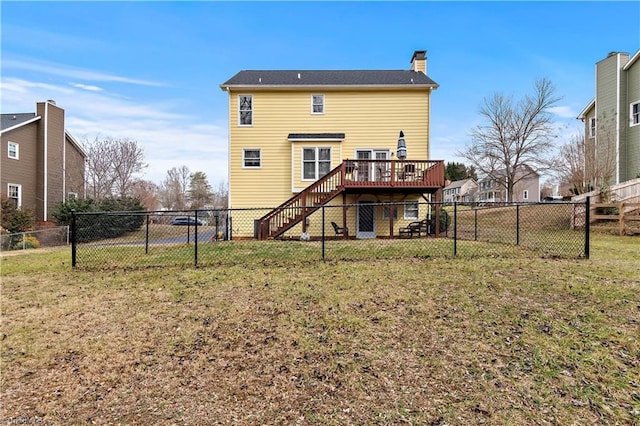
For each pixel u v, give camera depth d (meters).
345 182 12.90
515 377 2.94
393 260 7.01
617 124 18.22
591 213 14.16
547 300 4.48
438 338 3.64
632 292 4.61
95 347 3.67
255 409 2.63
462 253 7.55
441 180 12.84
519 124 30.16
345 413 2.55
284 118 14.98
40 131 20.78
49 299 5.23
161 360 3.39
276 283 5.61
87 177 26.25
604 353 3.23
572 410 2.53
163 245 10.50
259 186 14.96
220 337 3.83
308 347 3.55
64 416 2.60
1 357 3.50
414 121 14.77
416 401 2.67
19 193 19.48
